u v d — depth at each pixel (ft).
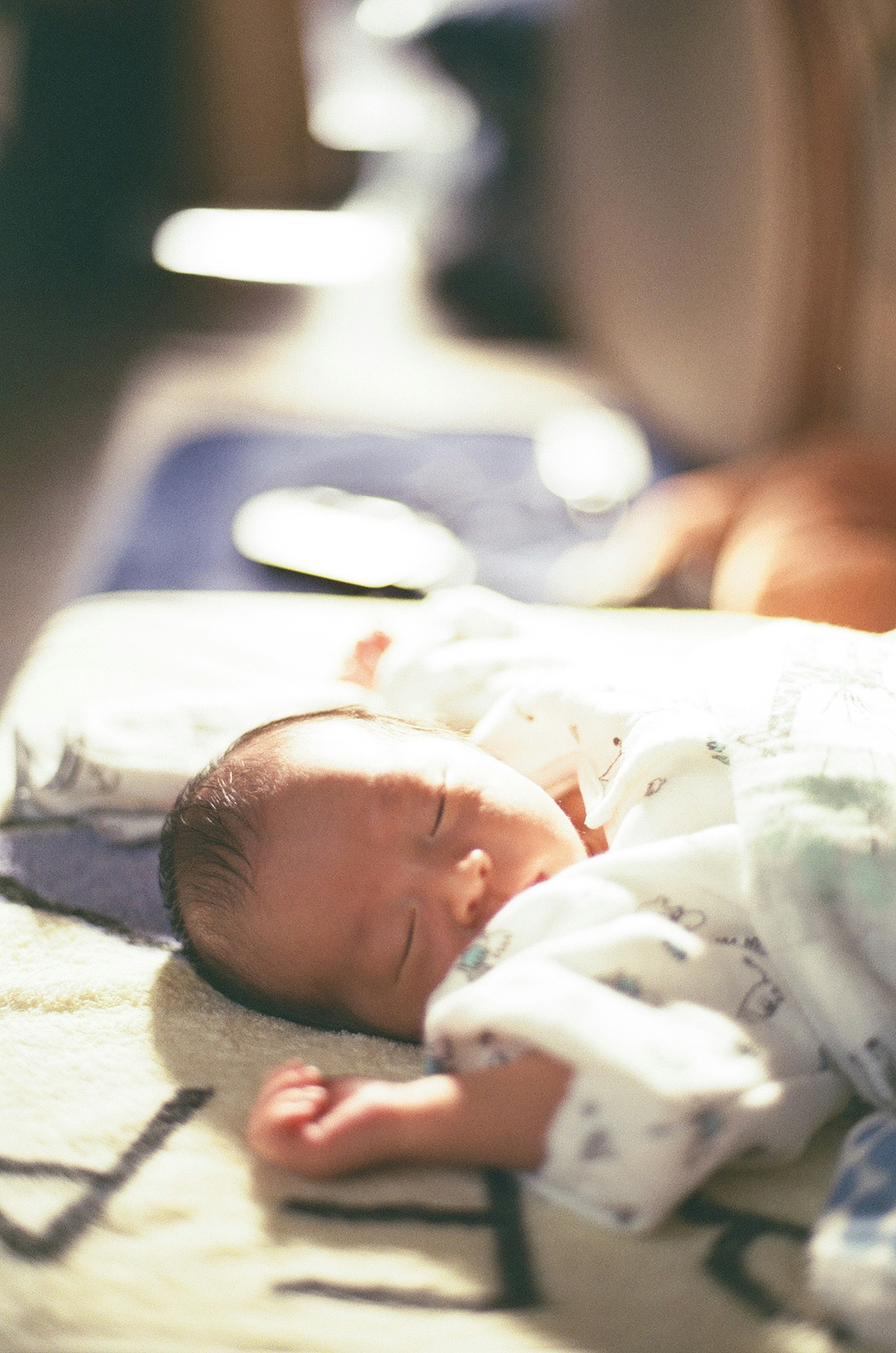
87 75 12.95
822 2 5.78
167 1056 2.72
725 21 6.15
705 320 7.00
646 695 3.19
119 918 3.26
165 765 3.58
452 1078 2.35
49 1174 2.35
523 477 6.91
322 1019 2.91
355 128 17.22
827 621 4.50
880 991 2.40
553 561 5.98
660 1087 2.18
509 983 2.38
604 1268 2.14
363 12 20.21
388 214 13.94
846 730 2.69
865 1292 1.95
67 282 11.87
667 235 7.33
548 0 10.62
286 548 5.80
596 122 8.02
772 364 6.44
